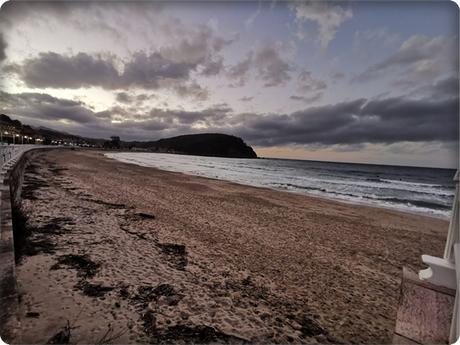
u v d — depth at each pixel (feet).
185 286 15.10
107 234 22.34
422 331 6.77
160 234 24.18
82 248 18.70
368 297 16.25
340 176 157.69
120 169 91.97
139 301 13.02
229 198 49.70
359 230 32.86
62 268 15.31
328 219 37.73
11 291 10.07
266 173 151.43
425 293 7.38
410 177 184.55
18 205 22.52
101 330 10.64
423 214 47.88
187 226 27.84
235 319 12.60
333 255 23.21
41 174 56.75
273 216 37.01
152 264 17.57
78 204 31.76
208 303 13.69
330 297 15.87
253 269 18.72
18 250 16.70
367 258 23.25
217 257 20.21
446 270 7.40
